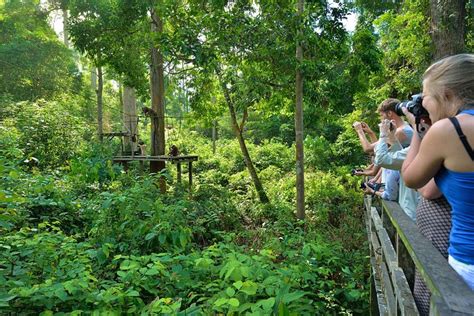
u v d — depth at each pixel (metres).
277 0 10.02
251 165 13.08
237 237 7.30
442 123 1.41
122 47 13.89
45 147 12.76
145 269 3.33
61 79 22.58
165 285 3.54
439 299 1.07
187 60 10.64
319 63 10.30
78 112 22.92
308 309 3.11
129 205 5.32
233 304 2.46
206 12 11.05
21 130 12.82
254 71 11.27
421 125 1.79
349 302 4.19
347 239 7.31
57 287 2.86
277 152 20.28
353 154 17.86
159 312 2.74
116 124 27.00
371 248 4.55
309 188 13.01
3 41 22.44
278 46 10.37
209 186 12.36
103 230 5.27
